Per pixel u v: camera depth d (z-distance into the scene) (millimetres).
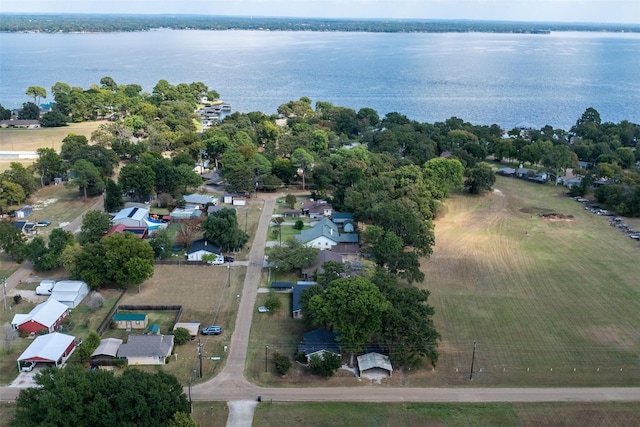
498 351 69688
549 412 58031
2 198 115812
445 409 58219
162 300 82250
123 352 65625
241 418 56281
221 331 73438
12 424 49375
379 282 71500
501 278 92000
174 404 50750
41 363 64062
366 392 61062
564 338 73062
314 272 86938
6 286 84812
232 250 101062
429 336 64938
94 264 82812
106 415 47969
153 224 109438
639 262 99750
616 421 56812
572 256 102312
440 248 105562
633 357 68875
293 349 69500
